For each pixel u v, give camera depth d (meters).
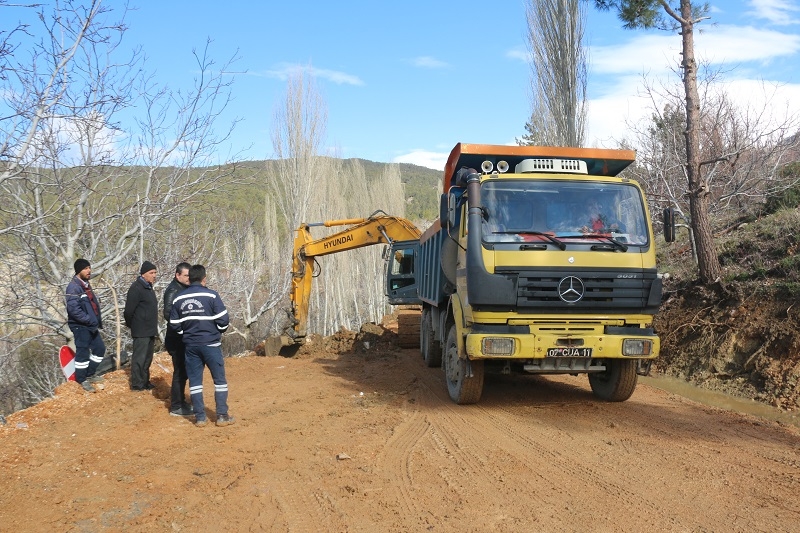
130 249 12.15
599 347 7.53
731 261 12.20
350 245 14.80
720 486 5.31
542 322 7.56
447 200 8.40
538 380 10.68
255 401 9.30
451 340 9.02
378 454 6.40
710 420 7.67
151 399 9.11
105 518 4.88
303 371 12.35
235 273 18.45
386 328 16.33
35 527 4.70
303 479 5.69
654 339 7.64
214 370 7.75
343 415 8.23
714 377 9.91
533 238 7.59
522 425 7.47
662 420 7.67
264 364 13.48
